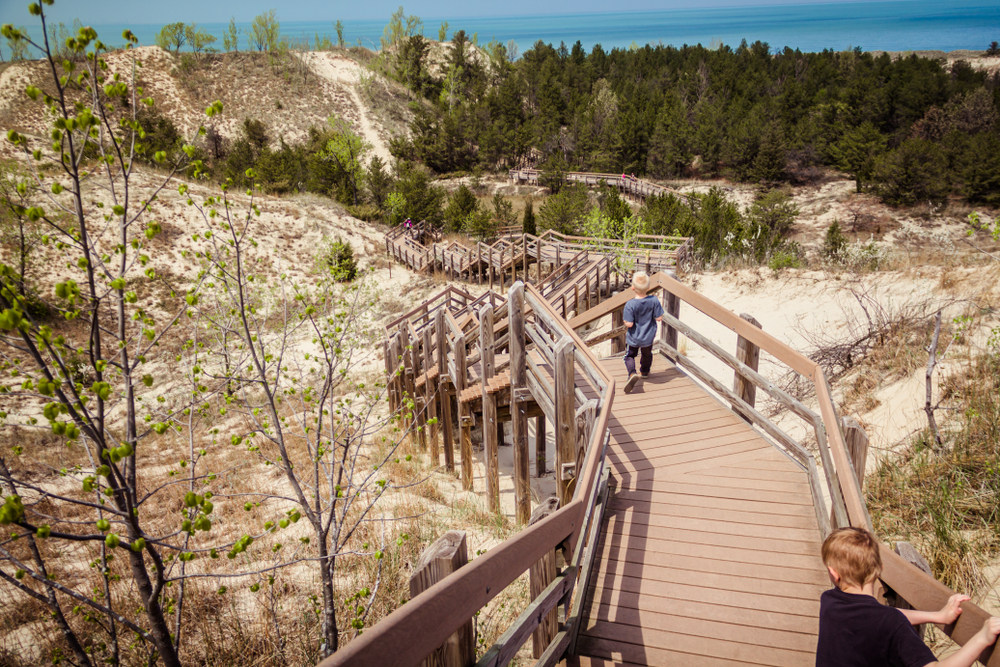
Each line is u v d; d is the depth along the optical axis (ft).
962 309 28.25
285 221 97.35
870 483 18.76
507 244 92.27
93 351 10.10
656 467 17.28
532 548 8.26
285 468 14.87
